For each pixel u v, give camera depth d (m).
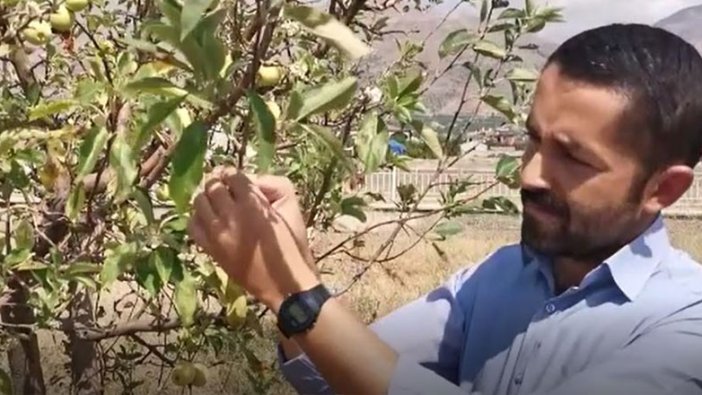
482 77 2.57
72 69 2.74
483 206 3.07
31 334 2.69
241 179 1.31
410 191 3.22
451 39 2.43
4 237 2.31
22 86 2.69
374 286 5.94
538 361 1.53
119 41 2.13
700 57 1.43
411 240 6.89
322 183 2.54
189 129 1.31
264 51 1.39
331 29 1.40
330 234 3.57
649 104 1.38
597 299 1.50
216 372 4.11
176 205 1.30
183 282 1.99
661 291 1.46
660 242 1.50
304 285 1.30
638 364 1.38
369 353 1.29
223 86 1.39
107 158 2.00
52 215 2.37
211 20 1.35
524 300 1.66
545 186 1.43
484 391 1.65
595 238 1.44
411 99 2.26
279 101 2.28
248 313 2.71
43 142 2.26
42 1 2.28
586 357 1.48
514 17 2.53
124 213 2.37
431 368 1.78
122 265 1.95
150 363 3.74
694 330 1.40
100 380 3.56
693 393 1.36
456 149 2.92
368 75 2.75
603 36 1.43
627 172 1.40
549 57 1.46
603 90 1.39
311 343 1.29
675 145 1.41
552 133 1.41
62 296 2.58
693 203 13.14
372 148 2.03
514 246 1.79
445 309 1.80
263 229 1.29
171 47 1.39
